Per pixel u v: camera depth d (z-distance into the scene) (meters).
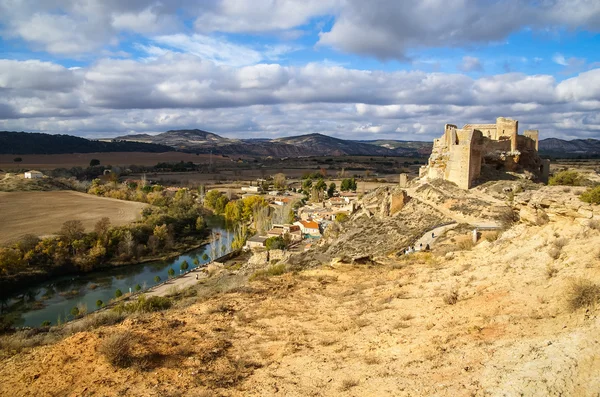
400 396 9.91
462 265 20.47
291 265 34.47
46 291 65.88
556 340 10.26
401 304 17.45
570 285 12.83
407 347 12.81
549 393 8.37
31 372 13.96
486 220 39.12
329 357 13.62
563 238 17.03
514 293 14.39
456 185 52.12
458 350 11.50
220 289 27.91
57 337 19.44
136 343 15.80
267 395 11.52
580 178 45.31
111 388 12.55
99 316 22.45
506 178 52.88
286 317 18.77
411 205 51.50
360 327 15.95
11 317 52.78
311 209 121.75
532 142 59.59
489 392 8.97
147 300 27.08
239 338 16.66
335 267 27.80
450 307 15.20
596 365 8.71
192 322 18.80
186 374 13.37
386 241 42.56
